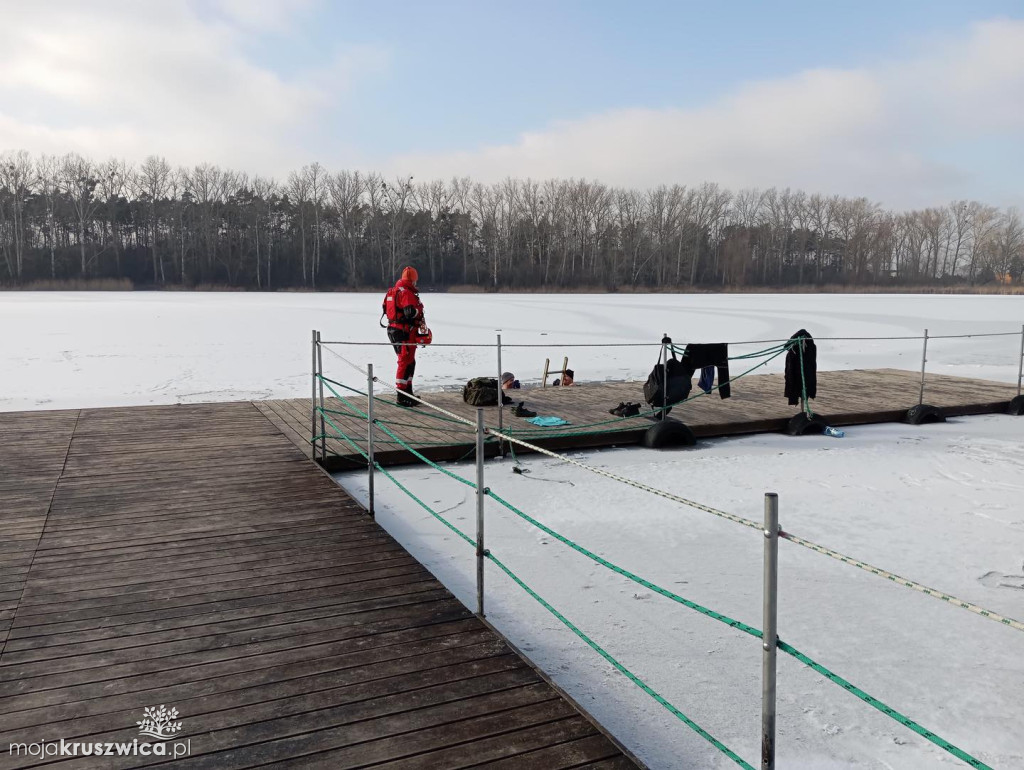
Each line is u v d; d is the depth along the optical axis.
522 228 81.94
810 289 85.06
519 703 3.06
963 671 3.77
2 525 5.27
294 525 5.35
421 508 6.50
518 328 26.39
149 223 76.38
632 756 2.71
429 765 2.63
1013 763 3.00
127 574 4.41
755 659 3.87
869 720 3.33
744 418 9.91
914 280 95.31
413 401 10.29
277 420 9.27
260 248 75.88
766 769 2.29
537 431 8.47
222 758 2.66
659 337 23.39
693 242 85.44
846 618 4.37
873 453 8.77
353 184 81.25
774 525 2.21
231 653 3.46
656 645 4.00
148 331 23.19
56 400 12.13
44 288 64.50
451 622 3.83
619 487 7.21
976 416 11.17
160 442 7.98
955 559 5.32
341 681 3.21
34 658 3.38
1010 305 44.75
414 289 10.11
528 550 5.46
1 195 69.94
